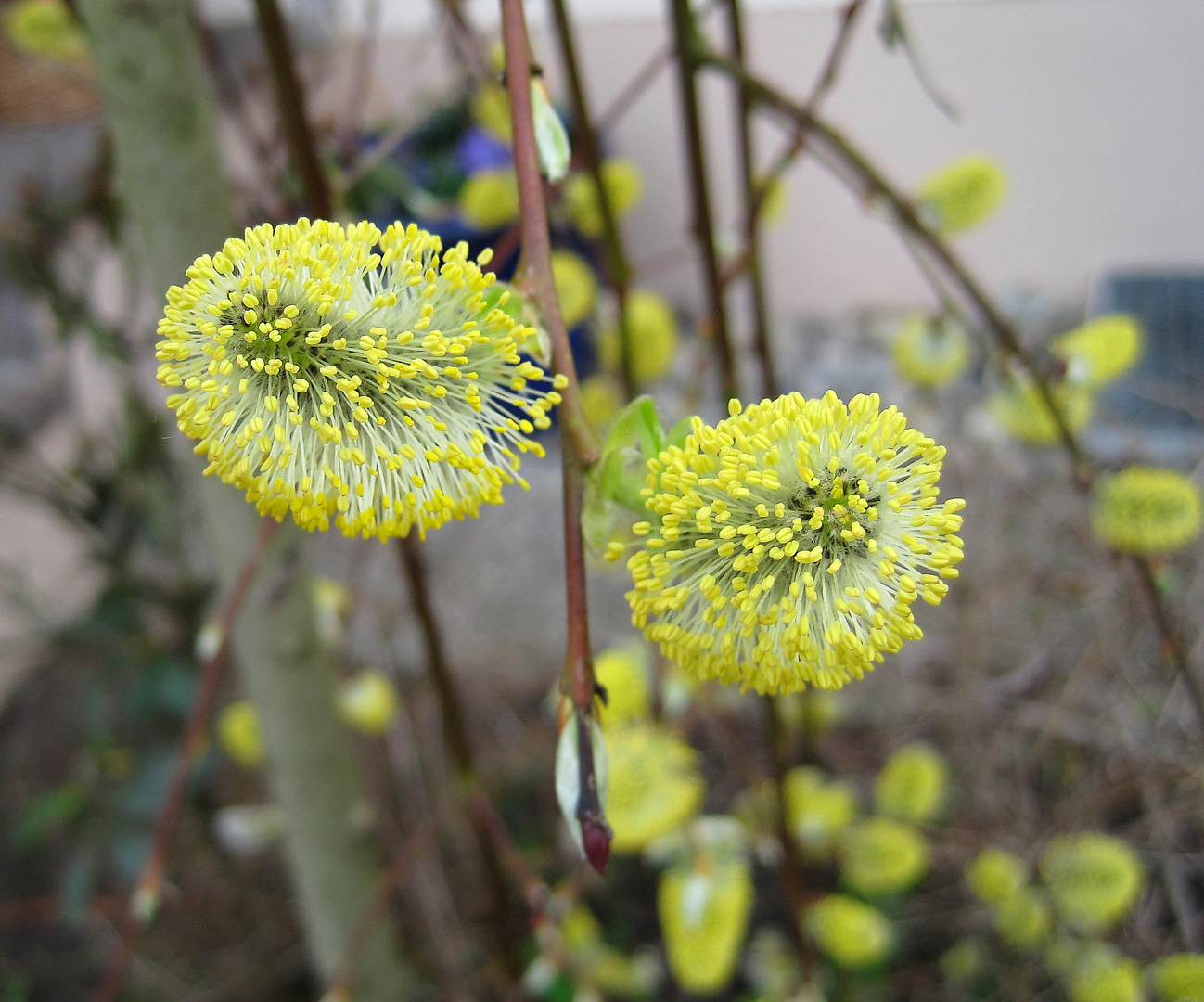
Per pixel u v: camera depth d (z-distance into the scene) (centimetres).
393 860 37
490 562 50
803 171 62
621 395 30
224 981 37
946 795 34
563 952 23
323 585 29
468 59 25
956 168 24
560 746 11
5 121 31
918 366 28
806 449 12
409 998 33
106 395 50
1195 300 48
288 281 12
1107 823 36
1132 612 32
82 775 39
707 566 12
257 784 41
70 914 34
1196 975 25
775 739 25
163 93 19
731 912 22
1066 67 54
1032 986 33
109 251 39
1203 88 53
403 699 40
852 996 33
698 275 67
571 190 29
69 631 37
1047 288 56
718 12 52
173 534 37
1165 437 38
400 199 42
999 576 36
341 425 12
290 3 39
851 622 12
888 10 18
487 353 12
